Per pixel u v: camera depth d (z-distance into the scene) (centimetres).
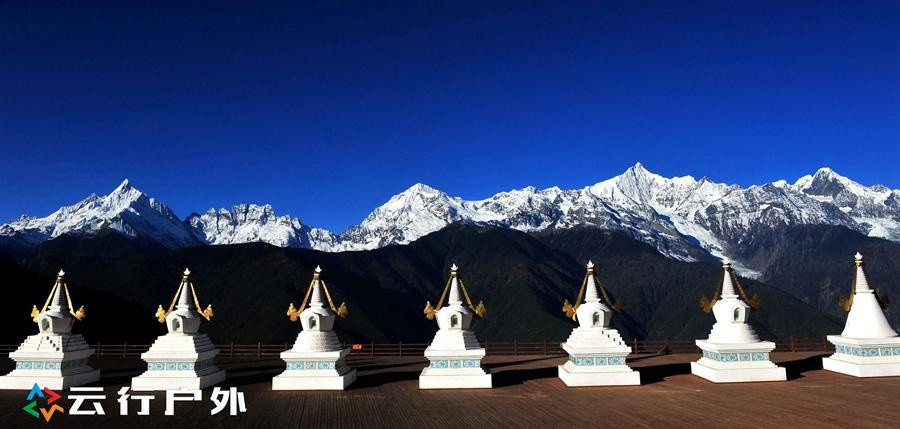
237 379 3016
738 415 2003
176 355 2692
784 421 1906
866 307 2859
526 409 2184
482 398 2422
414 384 2809
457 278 2903
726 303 2792
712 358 2809
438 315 2819
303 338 2755
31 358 2722
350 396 2497
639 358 3716
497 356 3959
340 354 2716
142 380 2666
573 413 2098
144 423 2031
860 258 2920
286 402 2375
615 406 2203
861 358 2770
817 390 2438
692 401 2264
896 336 2792
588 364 2688
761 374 2678
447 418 2058
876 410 2047
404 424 1978
